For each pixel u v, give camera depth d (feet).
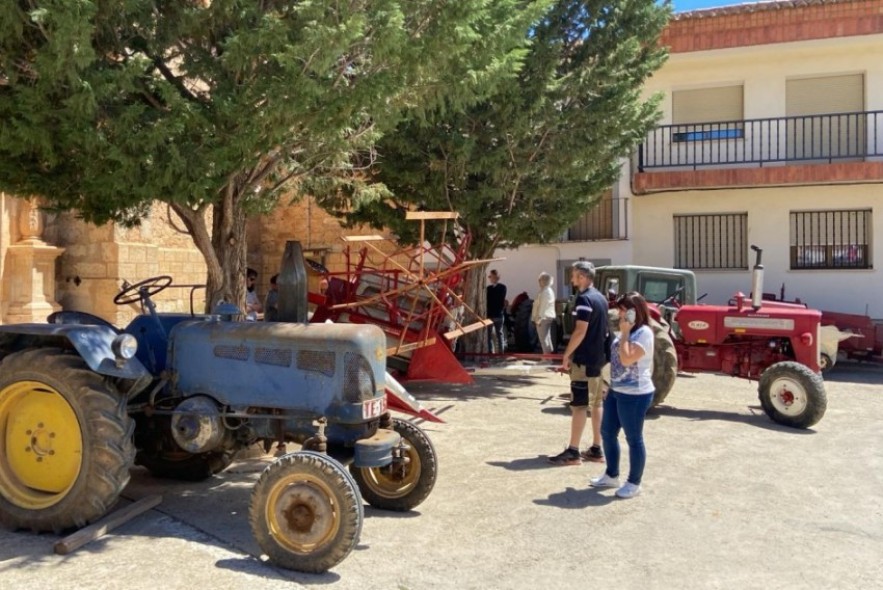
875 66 51.98
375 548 15.76
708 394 35.42
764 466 22.56
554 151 35.86
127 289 19.07
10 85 17.44
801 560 15.39
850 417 30.40
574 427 22.40
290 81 17.98
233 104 18.13
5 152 19.33
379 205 37.55
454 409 31.12
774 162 53.67
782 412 28.12
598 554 15.64
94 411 15.53
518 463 22.62
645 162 56.13
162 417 18.39
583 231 57.77
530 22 22.44
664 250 56.13
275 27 17.54
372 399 16.24
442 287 30.81
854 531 17.07
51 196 20.84
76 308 38.27
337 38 17.35
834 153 53.31
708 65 55.16
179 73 20.94
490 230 40.14
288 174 24.82
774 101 54.13
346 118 20.04
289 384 16.38
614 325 29.81
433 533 16.72
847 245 52.47
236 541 15.84
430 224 38.65
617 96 35.70
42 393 16.44
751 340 31.19
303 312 18.22
